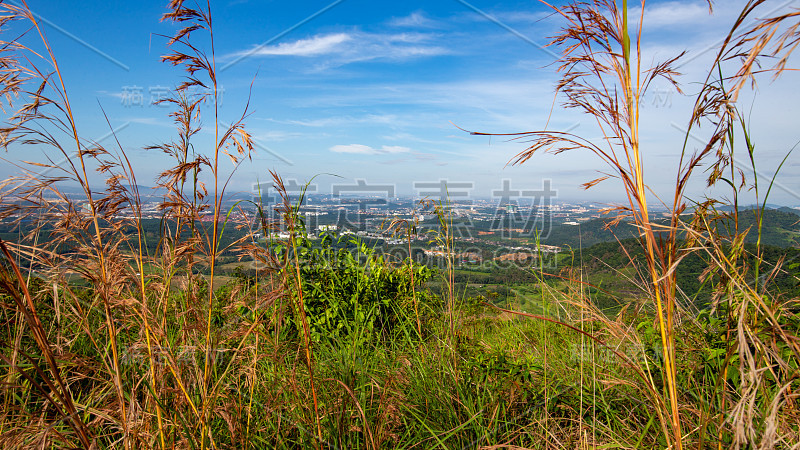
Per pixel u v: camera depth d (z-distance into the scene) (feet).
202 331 6.14
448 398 8.60
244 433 6.88
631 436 7.05
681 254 4.59
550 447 7.29
